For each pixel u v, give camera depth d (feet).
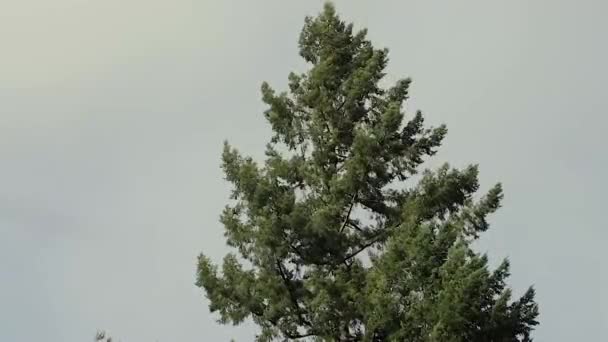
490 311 72.08
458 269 67.92
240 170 79.92
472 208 82.53
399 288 71.31
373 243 83.15
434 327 66.54
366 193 84.28
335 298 75.31
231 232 79.66
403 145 84.89
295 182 84.48
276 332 77.71
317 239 79.10
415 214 80.64
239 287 77.51
